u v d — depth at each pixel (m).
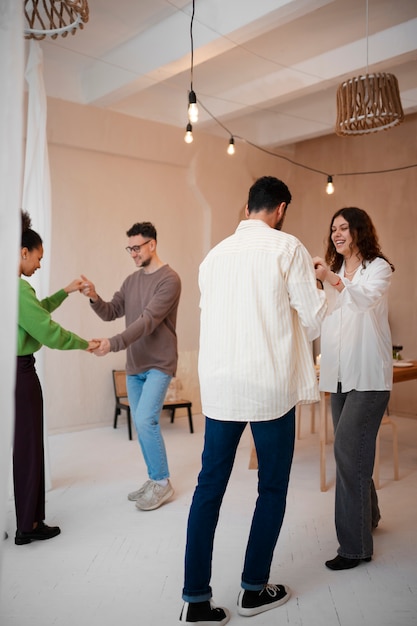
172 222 6.97
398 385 7.07
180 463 4.88
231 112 6.57
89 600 2.62
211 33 4.62
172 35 4.98
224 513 3.72
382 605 2.57
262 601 2.53
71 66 6.01
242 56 5.70
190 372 7.10
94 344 3.46
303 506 3.88
